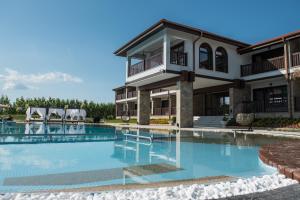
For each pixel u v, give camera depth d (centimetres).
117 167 548
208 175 451
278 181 343
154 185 351
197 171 488
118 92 4156
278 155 522
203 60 1684
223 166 539
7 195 279
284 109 1664
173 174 464
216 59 1755
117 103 4091
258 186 320
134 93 3441
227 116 1758
